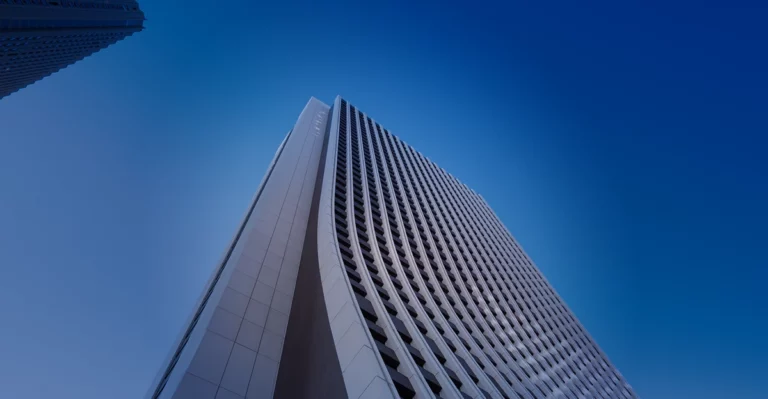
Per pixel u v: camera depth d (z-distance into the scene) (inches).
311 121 3560.5
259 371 1186.0
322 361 1122.7
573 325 3476.9
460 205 3747.5
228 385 1104.2
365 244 1740.9
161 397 1050.1
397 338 1154.7
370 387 936.3
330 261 1438.2
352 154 2942.9
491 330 1907.0
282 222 1884.8
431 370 1118.4
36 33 3750.0
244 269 1507.1
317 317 1282.0
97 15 4335.6
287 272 1608.0
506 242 3937.0
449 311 1660.9
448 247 2496.3
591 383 2753.4
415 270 1802.4
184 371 1080.8
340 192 2149.4
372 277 1482.5
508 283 2881.4
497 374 1400.1
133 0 4909.0
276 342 1306.6
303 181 2377.0
